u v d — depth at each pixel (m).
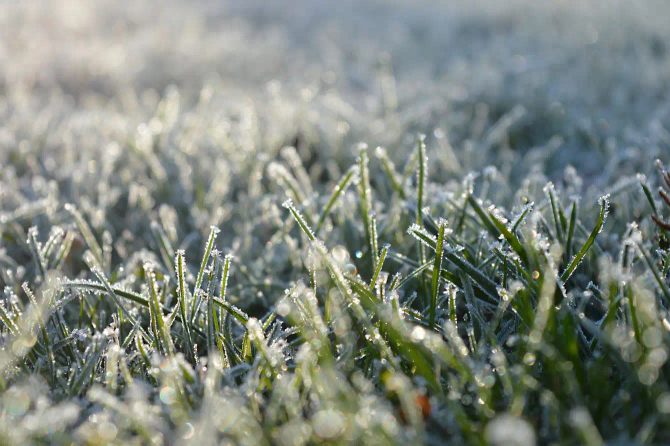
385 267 0.43
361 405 0.33
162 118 0.66
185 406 0.34
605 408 0.34
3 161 0.57
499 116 0.75
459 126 0.70
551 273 0.36
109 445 0.33
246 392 0.35
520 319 0.37
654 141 0.56
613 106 0.75
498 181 0.53
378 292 0.38
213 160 0.59
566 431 0.33
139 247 0.48
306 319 0.37
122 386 0.36
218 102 0.78
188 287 0.41
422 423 0.34
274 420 0.34
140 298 0.38
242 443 0.33
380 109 0.75
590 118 0.70
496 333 0.38
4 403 0.34
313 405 0.34
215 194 0.53
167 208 0.51
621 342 0.34
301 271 0.44
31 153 0.60
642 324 0.35
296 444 0.33
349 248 0.44
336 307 0.38
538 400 0.35
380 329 0.37
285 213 0.50
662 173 0.43
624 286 0.36
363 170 0.43
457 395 0.34
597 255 0.41
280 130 0.63
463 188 0.45
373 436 0.32
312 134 0.63
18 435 0.32
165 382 0.35
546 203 0.44
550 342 0.35
